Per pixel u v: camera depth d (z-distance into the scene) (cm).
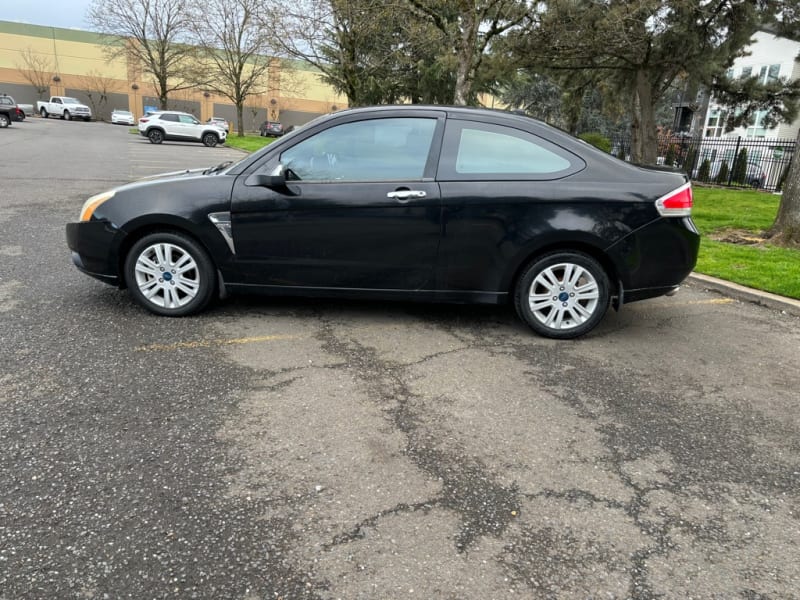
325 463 273
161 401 322
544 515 244
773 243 834
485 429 311
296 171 432
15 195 980
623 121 3647
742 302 581
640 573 215
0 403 310
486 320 483
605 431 316
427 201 421
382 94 2658
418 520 237
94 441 280
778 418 342
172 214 427
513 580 208
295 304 500
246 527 229
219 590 198
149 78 6469
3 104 3659
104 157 1870
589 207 418
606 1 1375
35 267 568
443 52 1557
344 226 425
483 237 423
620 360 415
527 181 422
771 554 228
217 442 286
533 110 3662
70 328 419
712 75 1539
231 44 4144
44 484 247
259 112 6869
